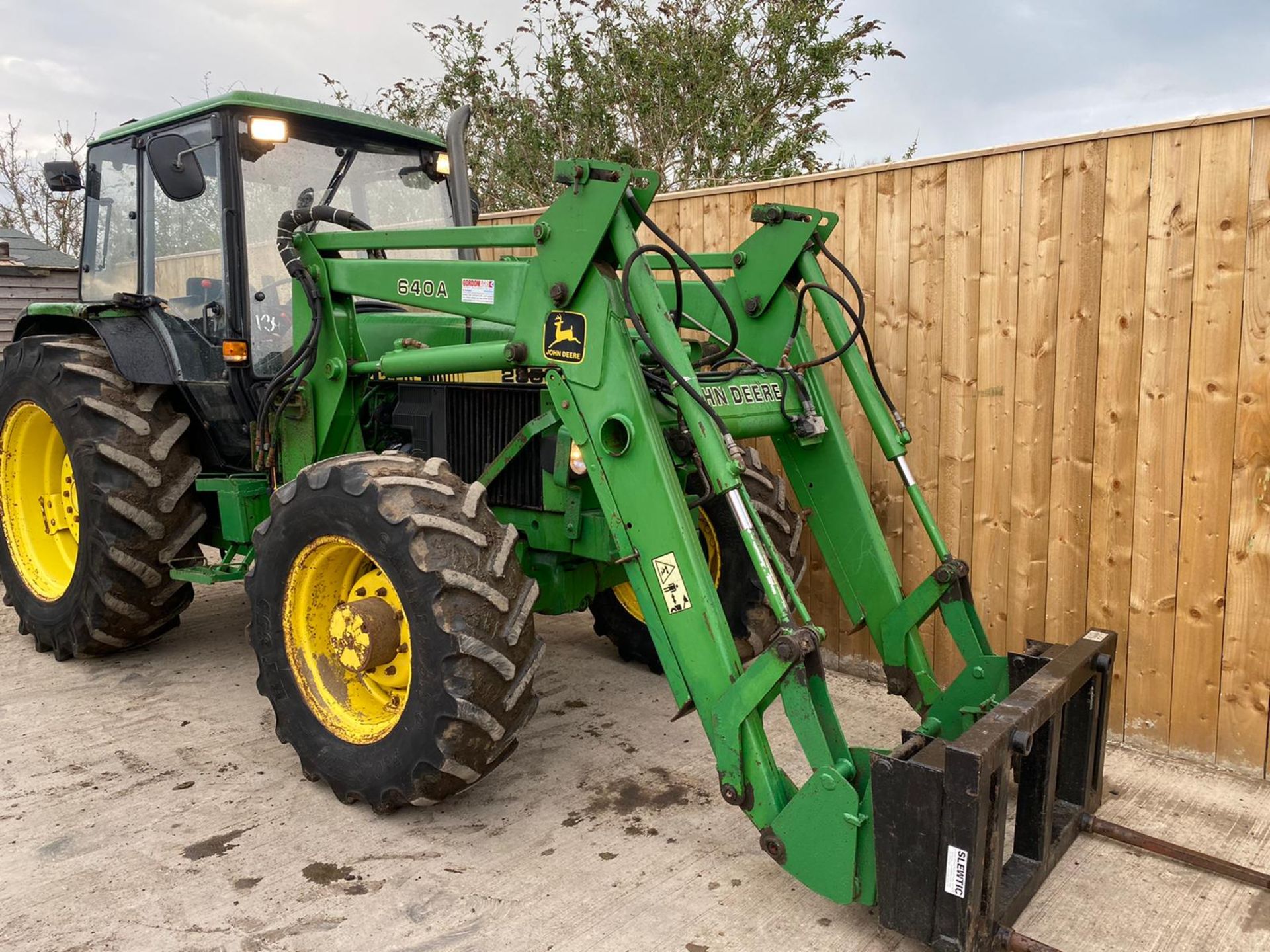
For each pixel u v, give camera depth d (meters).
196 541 3.81
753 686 2.16
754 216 3.14
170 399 3.70
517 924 2.15
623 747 3.13
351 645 2.64
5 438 3.98
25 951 2.04
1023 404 3.30
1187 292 2.90
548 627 4.48
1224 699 2.95
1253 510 2.84
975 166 3.32
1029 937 2.04
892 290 3.60
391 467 2.61
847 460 3.04
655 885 2.32
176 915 2.17
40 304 4.03
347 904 2.23
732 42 8.86
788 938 2.11
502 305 2.64
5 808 2.67
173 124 3.56
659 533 2.34
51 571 4.03
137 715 3.36
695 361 3.34
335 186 3.69
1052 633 3.31
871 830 2.04
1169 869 2.41
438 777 2.45
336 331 3.13
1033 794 2.20
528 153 9.37
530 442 3.05
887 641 2.95
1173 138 2.88
